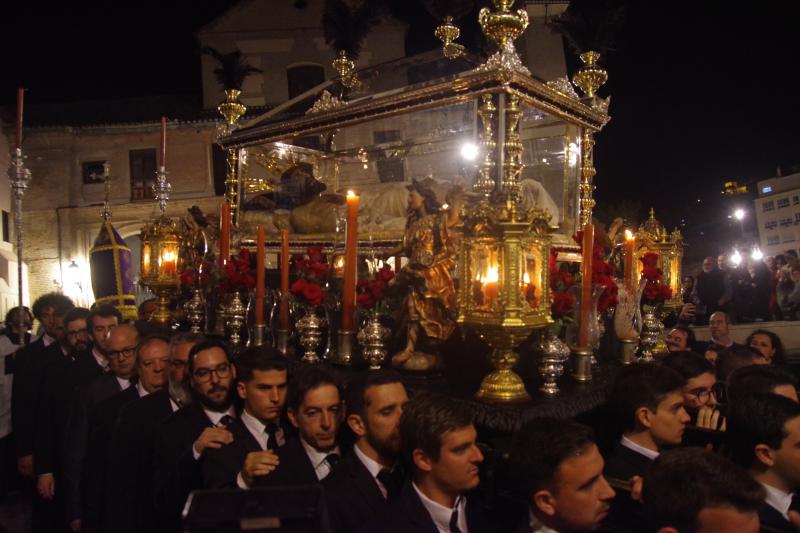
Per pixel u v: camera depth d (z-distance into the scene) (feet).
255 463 7.55
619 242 14.39
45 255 62.85
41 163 63.16
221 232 13.66
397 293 10.43
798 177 34.37
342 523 7.46
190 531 3.60
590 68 13.51
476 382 9.92
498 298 8.34
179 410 9.74
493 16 10.03
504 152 9.98
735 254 33.47
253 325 12.82
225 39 63.62
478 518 7.63
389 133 12.82
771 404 7.60
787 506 7.48
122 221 62.75
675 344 16.56
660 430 8.45
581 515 6.23
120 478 10.32
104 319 14.73
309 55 63.72
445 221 10.05
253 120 15.34
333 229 13.88
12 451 20.51
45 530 15.23
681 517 5.52
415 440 6.94
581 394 9.05
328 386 8.41
